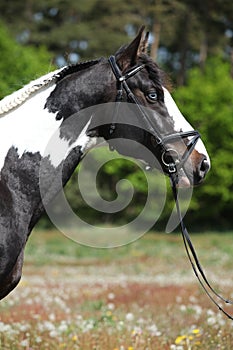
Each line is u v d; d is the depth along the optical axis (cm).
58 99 575
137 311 1239
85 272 2386
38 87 576
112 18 5572
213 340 881
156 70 584
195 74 4656
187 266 2577
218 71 4600
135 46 577
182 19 5388
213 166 4281
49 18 5991
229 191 4503
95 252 3281
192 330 921
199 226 4634
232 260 2819
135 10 5834
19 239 554
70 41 5500
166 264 2698
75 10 5834
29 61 3944
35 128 570
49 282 1906
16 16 5691
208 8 5266
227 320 1026
